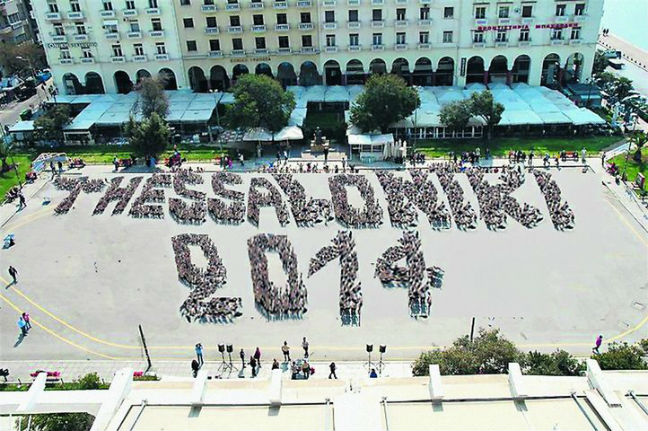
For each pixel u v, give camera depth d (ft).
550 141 335.88
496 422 92.53
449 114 333.42
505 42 390.01
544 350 185.78
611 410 92.79
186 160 330.95
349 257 231.30
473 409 95.55
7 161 341.00
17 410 102.83
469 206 259.60
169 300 216.95
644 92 413.80
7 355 195.42
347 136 334.85
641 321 196.54
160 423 95.66
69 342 199.62
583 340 189.57
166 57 407.03
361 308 206.80
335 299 212.23
